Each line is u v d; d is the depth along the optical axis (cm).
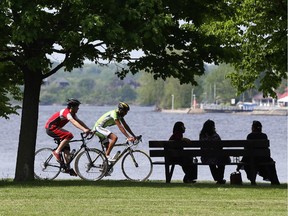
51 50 4047
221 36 5819
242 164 4091
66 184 3925
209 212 2875
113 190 3600
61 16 3881
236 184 4103
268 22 5669
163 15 3797
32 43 4053
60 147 4200
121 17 3741
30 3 3731
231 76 6191
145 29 3759
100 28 3716
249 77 6125
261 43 5794
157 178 6025
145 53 4269
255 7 5647
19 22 3772
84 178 4209
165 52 4309
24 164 4269
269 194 3506
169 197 3353
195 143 4112
